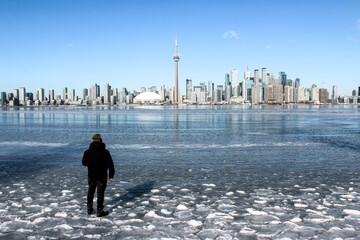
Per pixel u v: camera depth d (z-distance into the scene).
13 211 7.53
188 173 11.90
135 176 11.43
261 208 7.66
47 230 6.36
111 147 19.53
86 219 6.98
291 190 9.33
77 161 14.88
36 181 10.74
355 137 25.19
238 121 48.81
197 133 29.00
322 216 7.08
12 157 16.05
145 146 19.97
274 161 14.44
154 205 7.98
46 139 24.59
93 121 51.28
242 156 15.89
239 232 6.21
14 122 48.84
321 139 23.75
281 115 73.00
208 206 7.84
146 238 5.95
